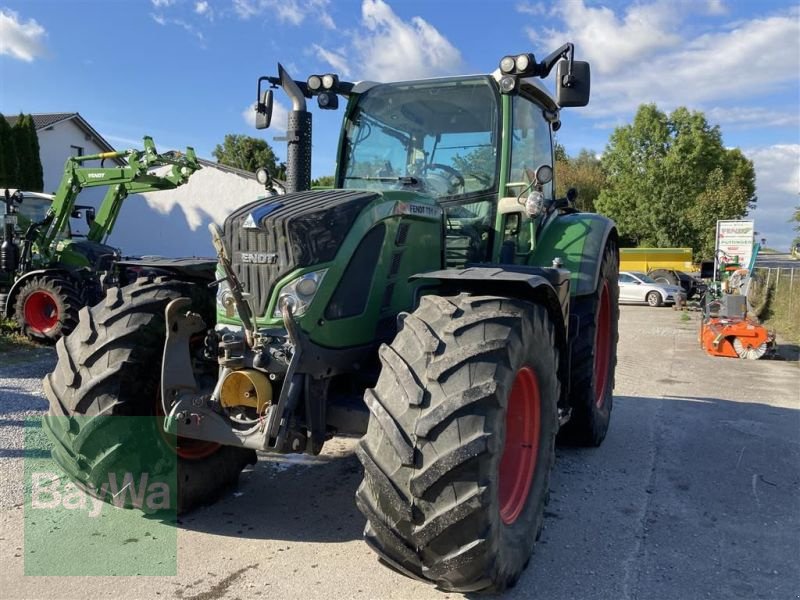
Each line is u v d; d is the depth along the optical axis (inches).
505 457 118.3
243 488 154.6
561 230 185.6
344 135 172.2
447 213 157.6
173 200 902.4
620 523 141.6
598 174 1974.7
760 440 209.3
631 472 175.3
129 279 168.1
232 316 116.6
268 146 1752.0
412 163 163.5
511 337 101.1
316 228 112.6
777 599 111.7
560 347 139.4
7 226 380.5
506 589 108.1
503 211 152.2
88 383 118.3
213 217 901.2
